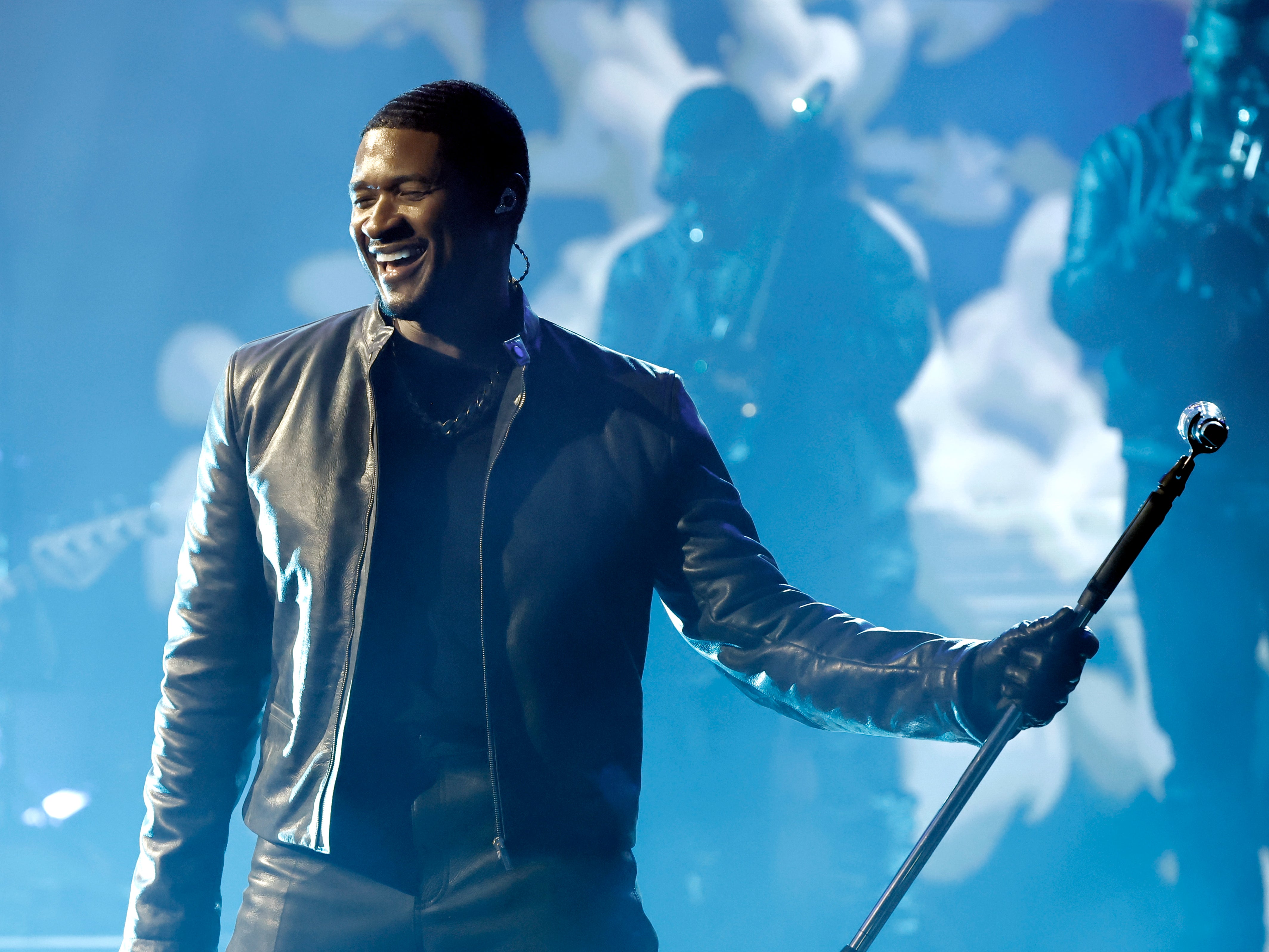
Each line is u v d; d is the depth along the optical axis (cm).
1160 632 873
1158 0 1580
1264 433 855
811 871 916
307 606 390
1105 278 880
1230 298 860
